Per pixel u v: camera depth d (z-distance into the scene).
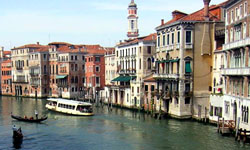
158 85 48.97
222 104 37.03
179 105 42.84
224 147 28.53
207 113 43.31
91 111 49.94
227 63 36.47
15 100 79.75
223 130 32.47
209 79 43.44
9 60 98.31
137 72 57.09
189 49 42.75
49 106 57.72
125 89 58.50
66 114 51.69
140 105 53.31
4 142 32.94
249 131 28.44
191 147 29.45
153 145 30.66
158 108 48.97
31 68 88.38
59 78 82.12
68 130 38.28
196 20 42.47
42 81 85.62
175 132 35.53
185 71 42.81
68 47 85.38
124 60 62.09
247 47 30.36
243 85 31.34
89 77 75.12
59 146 31.17
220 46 42.44
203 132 34.66
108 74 70.38
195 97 43.09
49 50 86.19
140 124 40.97
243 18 31.91
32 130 38.41
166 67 46.59
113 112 53.03
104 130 38.00
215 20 43.12
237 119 32.59
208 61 43.31
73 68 79.81
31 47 89.69
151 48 55.69
